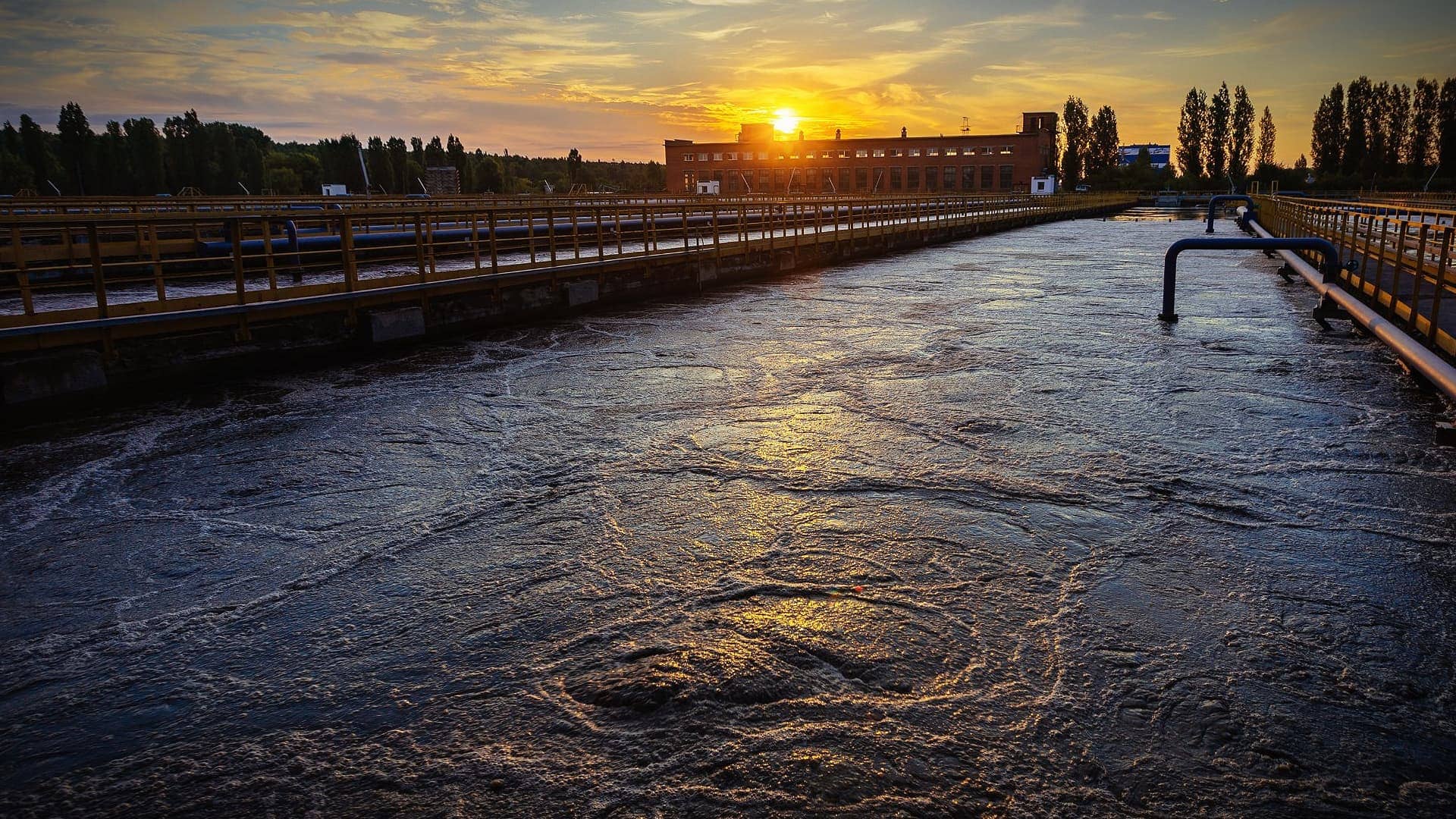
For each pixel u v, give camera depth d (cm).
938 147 10450
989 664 381
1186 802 292
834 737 331
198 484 656
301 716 358
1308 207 1950
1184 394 872
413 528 559
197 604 463
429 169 6250
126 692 381
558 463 688
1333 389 884
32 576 503
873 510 568
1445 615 418
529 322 1477
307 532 558
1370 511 552
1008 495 590
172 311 1002
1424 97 10194
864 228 3009
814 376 996
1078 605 432
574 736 337
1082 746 323
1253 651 387
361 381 1016
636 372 1038
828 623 420
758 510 572
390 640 416
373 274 1692
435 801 302
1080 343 1184
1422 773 306
